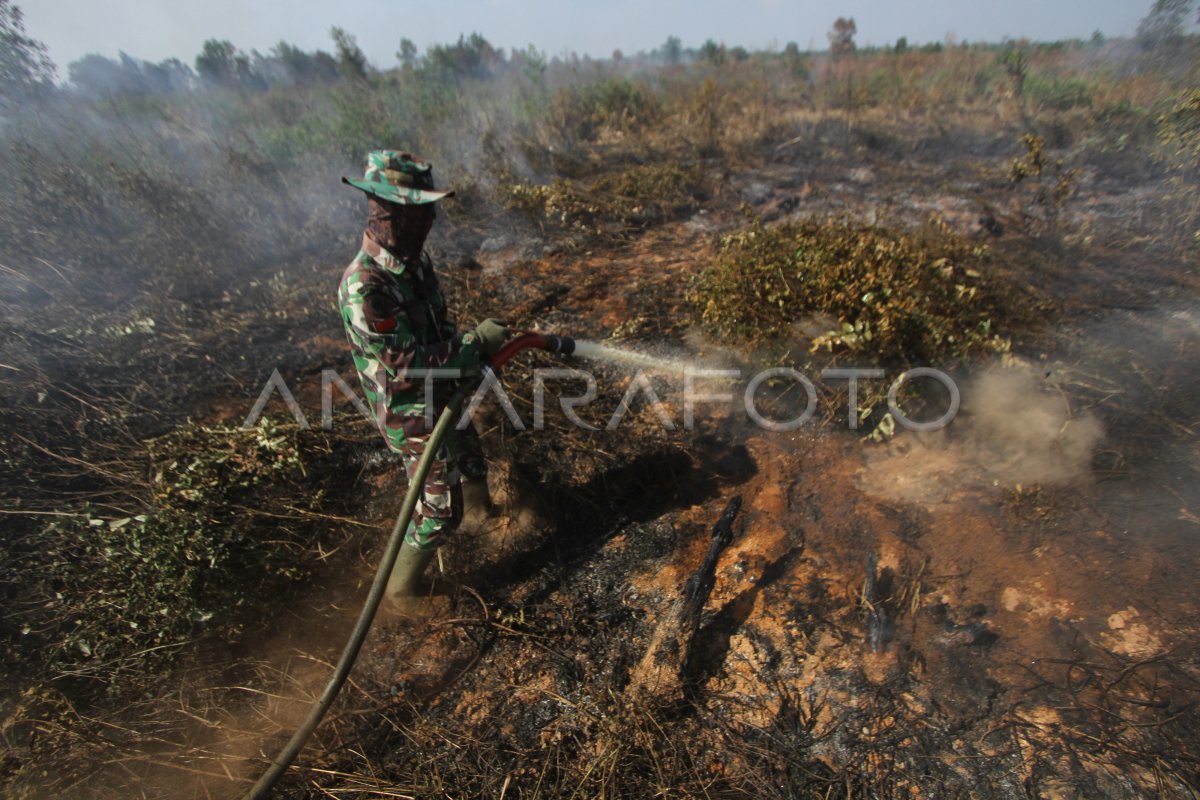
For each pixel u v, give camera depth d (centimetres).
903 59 1372
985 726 225
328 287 473
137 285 455
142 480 307
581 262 521
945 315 372
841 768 220
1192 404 338
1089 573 263
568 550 303
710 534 302
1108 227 546
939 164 727
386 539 304
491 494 320
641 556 296
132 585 256
